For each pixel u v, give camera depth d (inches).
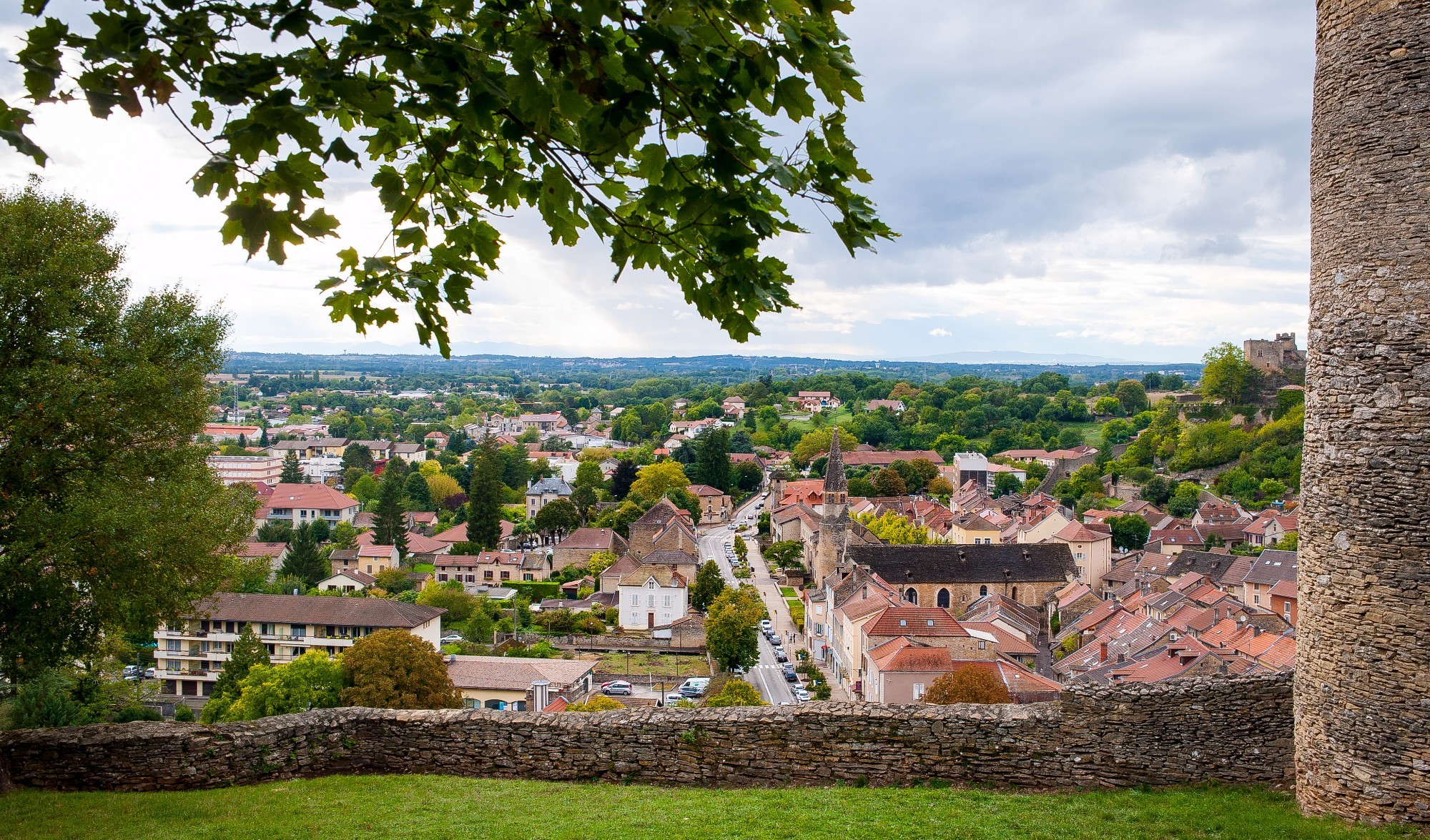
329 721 614.5
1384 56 479.5
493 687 2190.0
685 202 221.9
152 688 1996.8
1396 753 474.9
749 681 2544.3
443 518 5841.5
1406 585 473.1
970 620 2775.6
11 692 1261.1
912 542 4473.4
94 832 494.3
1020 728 589.6
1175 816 518.6
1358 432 491.2
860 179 238.1
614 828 499.2
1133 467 6210.6
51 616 660.7
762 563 4680.1
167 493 727.7
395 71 216.7
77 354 698.8
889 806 539.8
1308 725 521.7
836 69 215.6
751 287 229.3
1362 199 488.7
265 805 540.4
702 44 203.2
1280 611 3014.3
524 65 209.0
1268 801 546.6
